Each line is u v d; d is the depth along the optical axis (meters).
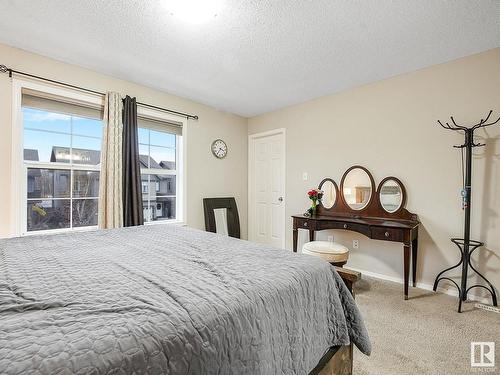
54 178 2.60
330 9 1.78
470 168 2.28
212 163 3.94
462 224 2.48
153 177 3.38
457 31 2.03
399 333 1.85
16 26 1.99
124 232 1.98
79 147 2.75
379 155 3.01
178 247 1.52
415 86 2.74
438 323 1.98
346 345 1.25
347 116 3.28
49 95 2.47
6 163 2.26
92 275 1.05
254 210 4.43
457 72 2.49
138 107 3.08
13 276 1.02
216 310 0.77
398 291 2.60
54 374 0.51
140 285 0.94
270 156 4.21
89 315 0.72
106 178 2.73
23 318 0.70
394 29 2.01
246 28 2.00
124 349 0.59
